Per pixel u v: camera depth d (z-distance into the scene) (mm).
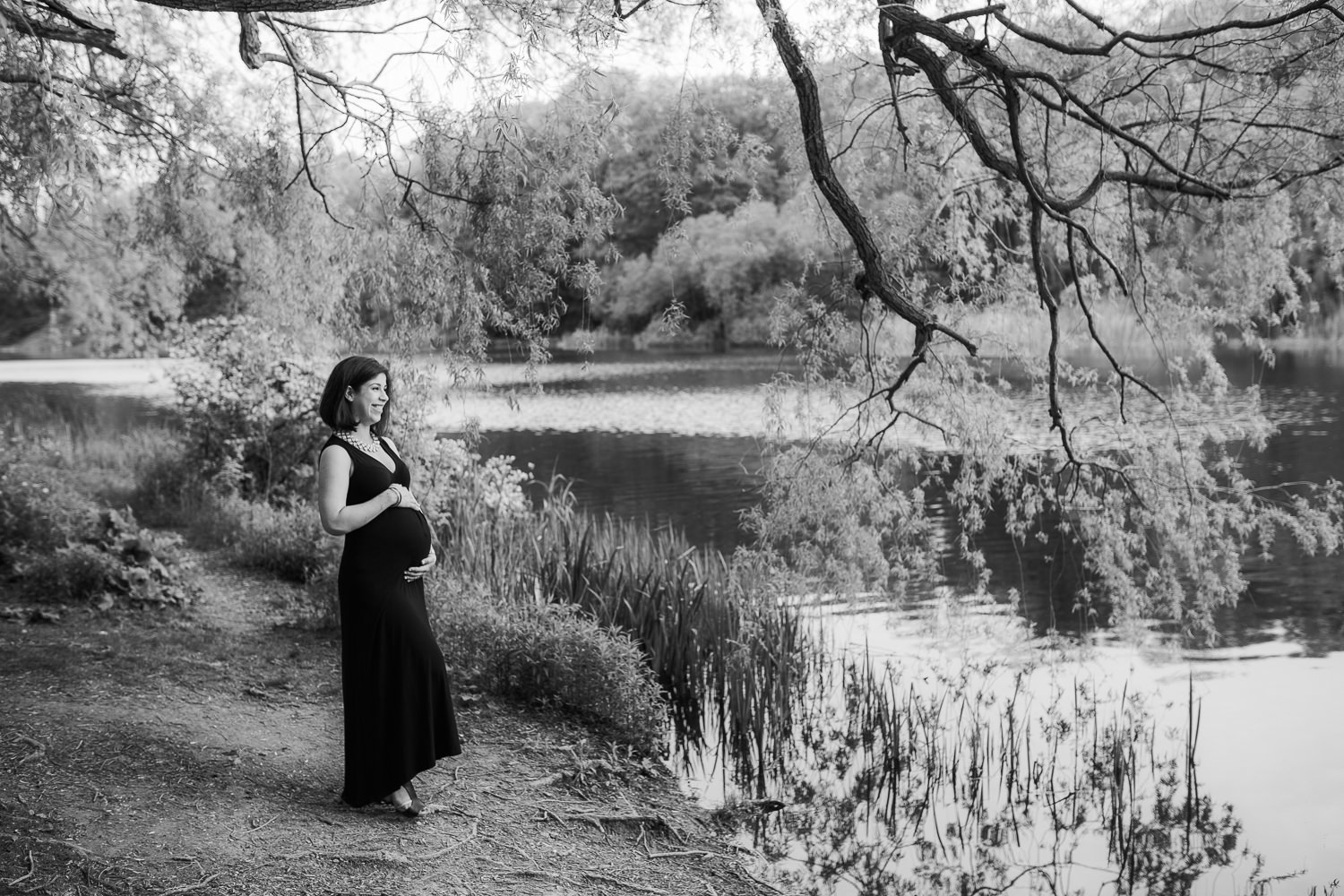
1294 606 7730
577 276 5285
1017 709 5945
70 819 3693
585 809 4383
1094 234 6648
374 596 3906
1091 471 6426
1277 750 5242
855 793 4992
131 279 13680
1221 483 11094
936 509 11633
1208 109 6145
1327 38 5406
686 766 5293
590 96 4914
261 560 8203
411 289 5645
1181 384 6586
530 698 5590
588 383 30281
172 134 6926
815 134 5219
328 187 6547
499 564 7250
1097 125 5359
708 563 7629
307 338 6980
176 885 3320
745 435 18984
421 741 3971
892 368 6355
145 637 6102
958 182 6699
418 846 3801
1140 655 6785
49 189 3643
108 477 11461
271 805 4008
